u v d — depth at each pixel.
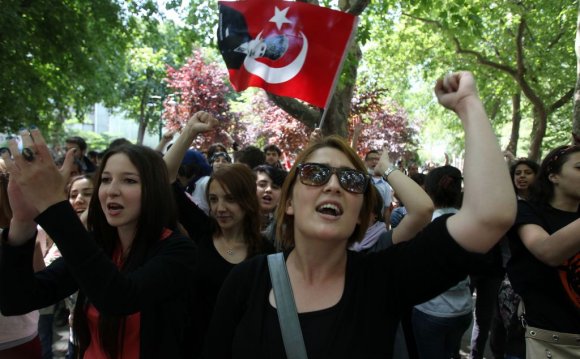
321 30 4.43
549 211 2.54
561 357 2.33
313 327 1.48
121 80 18.33
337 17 4.39
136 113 31.09
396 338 1.66
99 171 2.15
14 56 11.18
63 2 12.31
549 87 17.84
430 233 1.44
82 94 15.38
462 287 3.53
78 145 7.89
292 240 1.79
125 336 1.97
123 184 2.03
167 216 2.10
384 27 13.80
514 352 3.10
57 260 2.10
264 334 1.51
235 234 3.08
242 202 3.01
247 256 3.00
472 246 1.33
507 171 1.31
